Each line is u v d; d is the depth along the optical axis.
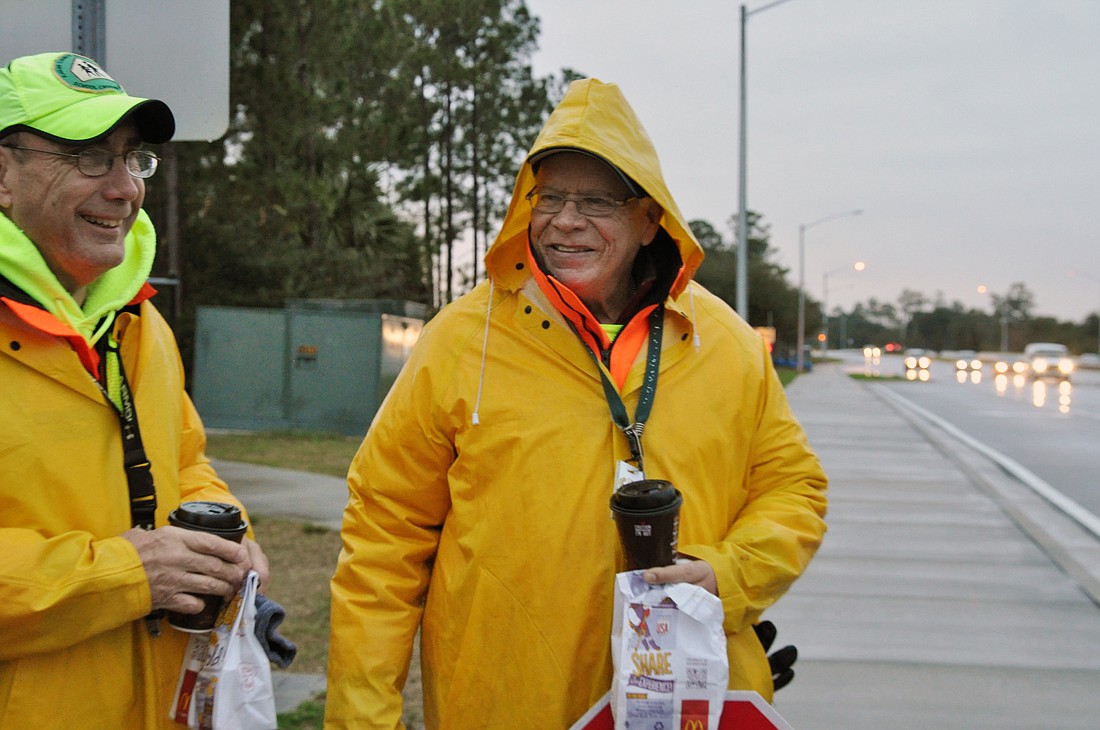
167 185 17.81
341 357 12.80
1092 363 74.69
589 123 1.88
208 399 12.77
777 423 2.08
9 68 1.67
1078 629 5.01
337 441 12.28
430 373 1.95
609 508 1.86
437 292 32.06
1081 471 11.21
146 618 1.79
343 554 2.00
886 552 6.67
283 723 3.45
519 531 1.85
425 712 1.99
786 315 62.22
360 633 1.91
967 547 6.85
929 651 4.66
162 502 1.86
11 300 1.58
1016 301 128.12
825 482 2.11
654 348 1.95
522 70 32.34
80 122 1.62
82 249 1.69
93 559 1.61
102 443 1.72
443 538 1.97
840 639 4.83
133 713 1.78
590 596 1.83
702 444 1.93
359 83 23.44
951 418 19.36
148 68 2.72
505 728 1.84
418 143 20.67
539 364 1.92
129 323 1.90
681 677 1.65
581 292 1.98
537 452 1.86
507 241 2.00
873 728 3.80
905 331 143.12
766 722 1.71
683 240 1.95
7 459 1.59
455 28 29.91
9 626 1.54
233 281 22.05
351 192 18.12
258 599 1.92
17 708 1.61
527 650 1.83
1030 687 4.22
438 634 1.92
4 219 1.62
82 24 2.64
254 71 16.55
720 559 1.81
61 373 1.66
